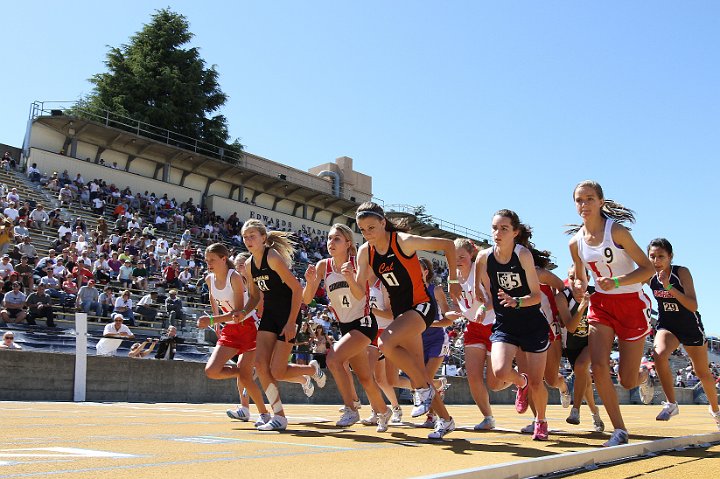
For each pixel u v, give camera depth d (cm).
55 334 1538
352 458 424
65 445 469
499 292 563
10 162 2661
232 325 685
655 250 741
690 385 3284
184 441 511
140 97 4150
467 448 503
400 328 541
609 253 561
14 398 1145
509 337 572
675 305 759
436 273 3719
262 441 521
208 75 4466
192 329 1906
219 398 1435
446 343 838
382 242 549
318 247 3544
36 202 2358
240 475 344
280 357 621
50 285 1709
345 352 611
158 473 344
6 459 391
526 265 562
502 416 1180
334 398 1652
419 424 748
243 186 3538
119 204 2630
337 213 4000
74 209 2448
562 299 691
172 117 4088
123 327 1508
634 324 568
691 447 615
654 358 770
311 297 666
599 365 559
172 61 4403
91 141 2964
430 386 558
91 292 1725
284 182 3575
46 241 2086
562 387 809
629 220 581
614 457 485
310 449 472
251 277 642
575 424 831
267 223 3475
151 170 3219
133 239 2261
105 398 1260
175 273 2133
